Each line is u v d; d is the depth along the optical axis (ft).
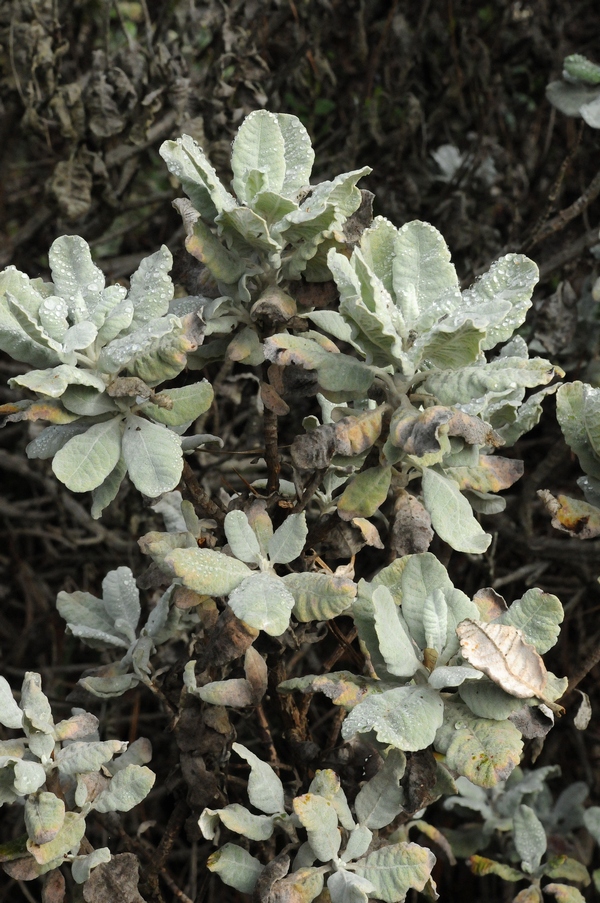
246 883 3.22
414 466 3.27
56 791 3.19
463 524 3.18
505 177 5.26
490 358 4.51
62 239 3.26
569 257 4.76
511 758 3.04
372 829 3.22
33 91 4.81
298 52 5.16
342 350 4.55
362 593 3.21
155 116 5.20
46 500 5.70
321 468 3.18
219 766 3.44
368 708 3.07
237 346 3.25
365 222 3.29
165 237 5.76
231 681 3.26
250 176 3.17
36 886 4.87
